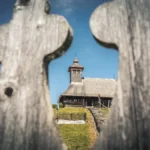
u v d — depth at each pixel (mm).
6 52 2863
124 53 2521
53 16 2854
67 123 26141
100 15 2686
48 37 2787
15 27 2947
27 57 2785
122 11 2670
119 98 2414
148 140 2258
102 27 2641
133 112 2352
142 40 2545
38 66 2727
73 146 19109
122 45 2551
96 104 50500
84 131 22766
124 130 2318
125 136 2301
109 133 2336
